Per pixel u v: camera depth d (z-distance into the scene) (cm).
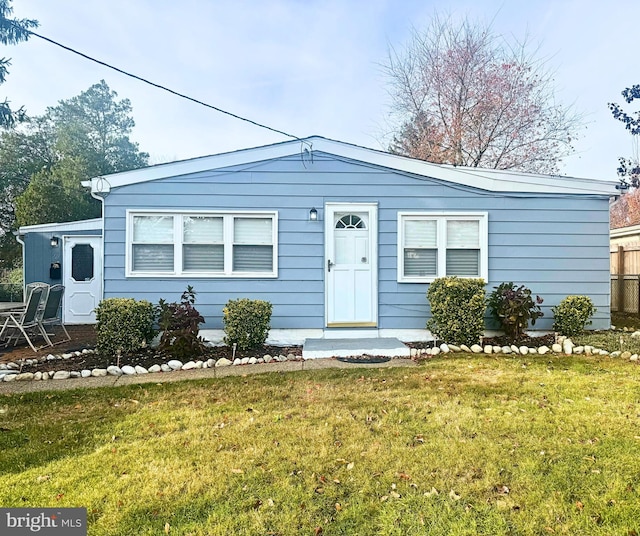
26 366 535
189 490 238
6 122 916
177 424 338
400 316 677
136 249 658
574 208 679
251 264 671
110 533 203
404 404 376
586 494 231
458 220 682
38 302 655
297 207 672
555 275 679
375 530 205
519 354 579
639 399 380
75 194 1866
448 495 233
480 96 1619
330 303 676
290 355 582
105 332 568
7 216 2081
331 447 291
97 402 398
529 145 1614
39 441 308
